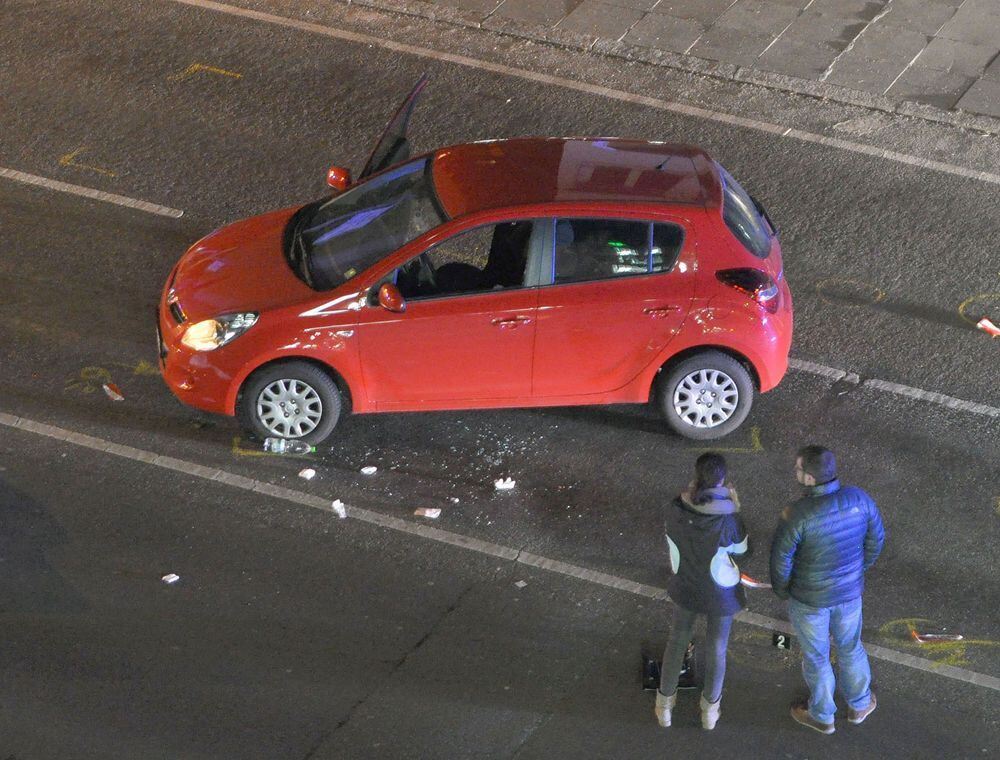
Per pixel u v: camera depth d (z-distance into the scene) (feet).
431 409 64.69
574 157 65.16
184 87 94.32
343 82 95.30
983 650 54.65
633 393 64.23
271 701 51.78
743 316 62.03
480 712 51.60
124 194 83.76
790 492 62.80
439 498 62.49
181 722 50.75
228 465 64.08
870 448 65.41
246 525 60.59
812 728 51.03
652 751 50.11
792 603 48.08
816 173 85.66
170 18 102.37
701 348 63.46
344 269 62.75
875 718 51.57
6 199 82.94
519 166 64.39
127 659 53.47
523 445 65.62
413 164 66.64
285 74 96.02
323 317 61.77
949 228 80.53
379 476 63.67
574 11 103.35
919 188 84.17
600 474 63.98
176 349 63.46
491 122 91.09
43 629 54.75
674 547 47.01
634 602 57.00
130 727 50.52
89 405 67.56
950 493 62.64
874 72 95.55
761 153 87.71
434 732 50.67
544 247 61.36
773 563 46.55
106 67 96.17
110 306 74.64
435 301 61.67
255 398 63.46
